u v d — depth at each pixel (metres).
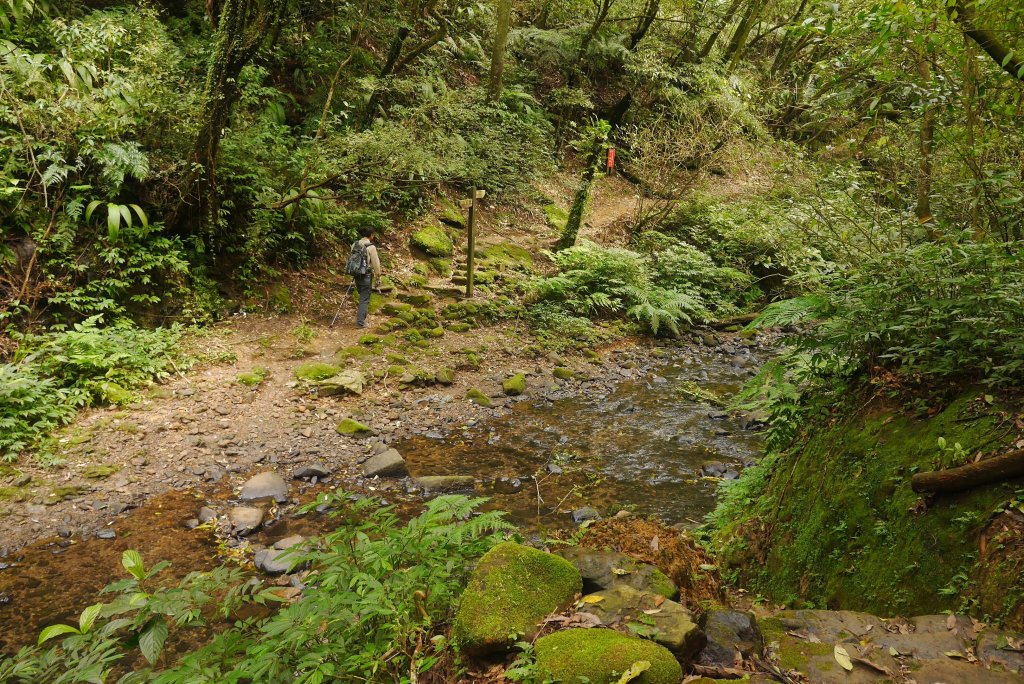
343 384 7.97
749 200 14.88
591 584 2.73
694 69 17.14
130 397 6.89
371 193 10.92
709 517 5.21
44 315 7.39
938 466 3.27
